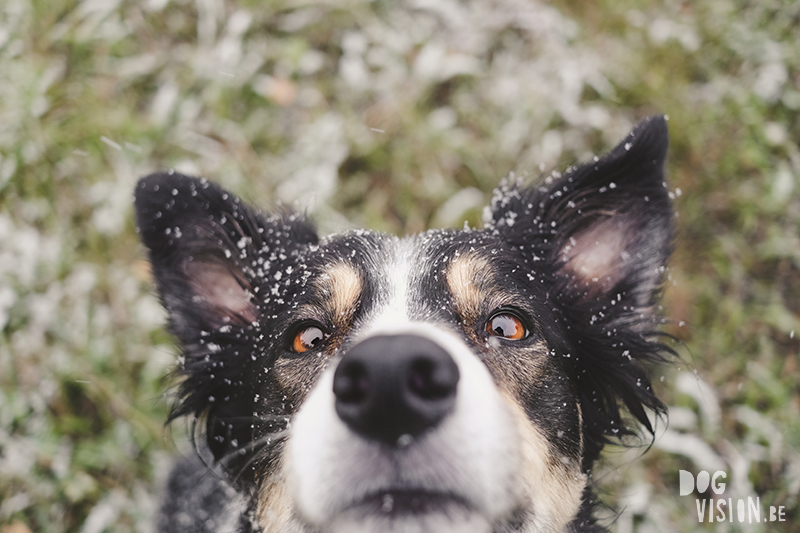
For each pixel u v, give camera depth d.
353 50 0.67
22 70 0.61
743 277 0.57
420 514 0.26
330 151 0.63
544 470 0.30
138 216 0.35
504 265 0.33
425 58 0.65
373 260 0.33
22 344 0.53
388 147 0.64
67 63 0.64
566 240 0.37
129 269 0.57
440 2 0.69
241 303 0.37
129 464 0.50
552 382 0.32
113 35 0.65
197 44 0.68
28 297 0.55
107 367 0.53
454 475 0.26
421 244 0.34
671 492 0.49
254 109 0.66
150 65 0.65
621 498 0.47
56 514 0.49
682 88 0.65
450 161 0.64
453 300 0.32
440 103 0.68
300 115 0.67
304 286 0.33
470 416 0.26
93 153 0.60
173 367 0.39
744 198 0.59
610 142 0.63
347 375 0.26
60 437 0.51
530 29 0.68
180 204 0.35
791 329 0.54
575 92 0.65
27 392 0.52
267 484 0.32
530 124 0.64
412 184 0.63
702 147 0.62
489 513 0.27
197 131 0.64
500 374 0.30
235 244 0.37
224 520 0.40
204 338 0.36
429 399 0.26
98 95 0.63
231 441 0.36
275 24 0.69
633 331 0.36
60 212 0.59
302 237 0.39
